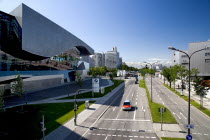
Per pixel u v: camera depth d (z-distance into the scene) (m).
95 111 29.16
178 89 58.53
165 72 62.84
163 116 25.22
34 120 14.45
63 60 79.69
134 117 25.47
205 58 74.44
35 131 14.55
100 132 19.62
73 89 59.19
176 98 41.62
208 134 18.66
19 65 51.47
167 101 37.66
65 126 21.62
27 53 46.06
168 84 77.00
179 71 56.66
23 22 41.19
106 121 23.75
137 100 38.97
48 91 53.00
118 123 22.81
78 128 20.95
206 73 74.00
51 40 55.00
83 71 115.00
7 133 11.82
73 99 40.66
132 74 145.12
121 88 63.06
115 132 19.58
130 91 54.75
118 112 28.59
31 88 54.78
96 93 49.69
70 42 69.62
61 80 77.06
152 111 28.09
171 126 21.19
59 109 30.30
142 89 59.97
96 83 43.09
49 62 67.75
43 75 61.88
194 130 19.89
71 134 19.03
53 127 21.11
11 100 38.38
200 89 30.22
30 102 36.84
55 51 57.88
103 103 35.88
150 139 17.52
